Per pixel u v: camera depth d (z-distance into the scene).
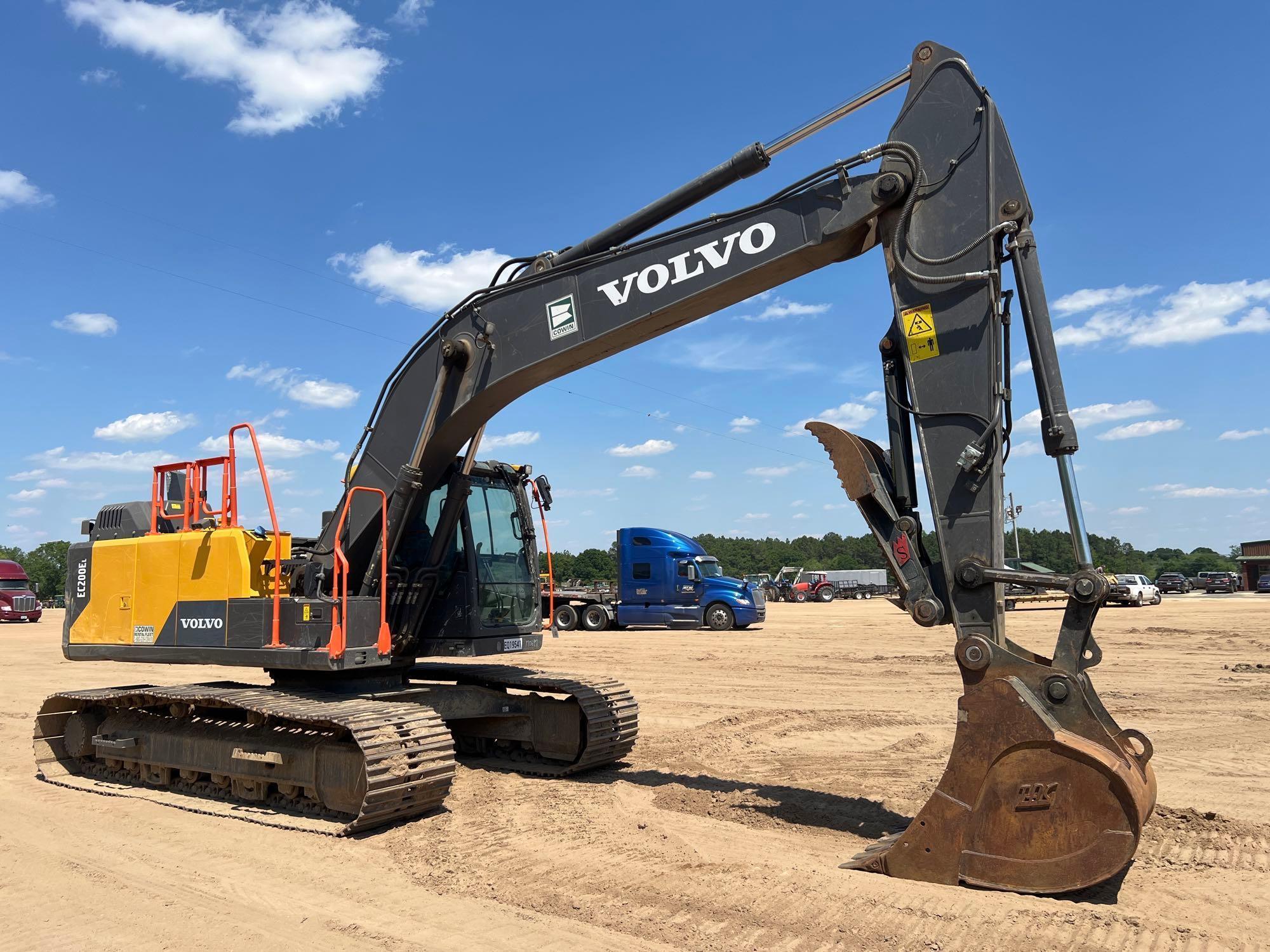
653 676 16.22
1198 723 10.58
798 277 6.44
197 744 7.93
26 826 6.98
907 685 14.39
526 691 9.29
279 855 6.11
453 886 5.37
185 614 8.20
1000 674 5.16
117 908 5.13
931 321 5.67
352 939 4.62
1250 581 61.47
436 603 8.55
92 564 9.05
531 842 6.28
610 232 6.96
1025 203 5.50
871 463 5.86
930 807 5.23
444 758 6.98
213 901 5.21
